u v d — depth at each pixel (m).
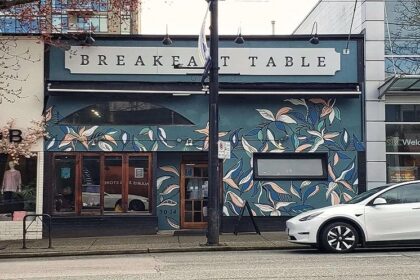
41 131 16.25
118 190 16.59
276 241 14.16
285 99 16.88
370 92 16.89
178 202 17.08
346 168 16.77
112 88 16.30
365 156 16.83
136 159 16.69
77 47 16.53
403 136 17.11
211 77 14.13
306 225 11.88
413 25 17.33
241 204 16.59
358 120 16.91
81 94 16.44
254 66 16.80
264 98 16.84
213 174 13.91
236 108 16.80
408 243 11.70
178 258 11.84
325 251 12.20
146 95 16.59
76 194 16.48
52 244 14.56
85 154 16.58
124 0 16.62
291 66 16.84
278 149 16.77
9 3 14.27
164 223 17.02
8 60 16.34
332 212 11.82
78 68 16.50
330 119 16.86
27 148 16.27
